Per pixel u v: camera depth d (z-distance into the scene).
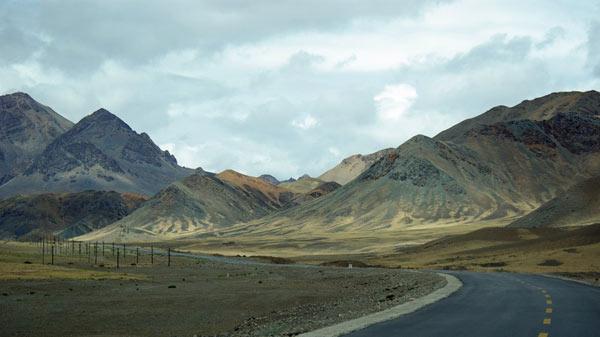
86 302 65.06
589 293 39.97
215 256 186.62
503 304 33.00
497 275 68.62
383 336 21.67
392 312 30.06
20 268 108.12
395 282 70.69
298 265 136.62
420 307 32.19
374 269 108.50
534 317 26.84
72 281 91.88
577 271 83.00
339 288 75.94
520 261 106.00
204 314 54.75
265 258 170.75
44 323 50.88
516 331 22.52
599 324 24.34
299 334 24.23
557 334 21.70
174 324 49.22
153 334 44.59
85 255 179.12
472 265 109.00
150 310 58.19
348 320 28.59
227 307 59.44
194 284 88.19
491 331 22.58
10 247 196.75
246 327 39.34
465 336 21.36
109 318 53.28
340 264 133.25
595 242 117.56
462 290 44.50
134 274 110.69
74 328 48.22
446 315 28.11
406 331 22.89
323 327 26.67
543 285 48.66
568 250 109.50
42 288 81.31
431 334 21.95
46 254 170.75
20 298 69.25
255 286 83.06
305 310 47.97
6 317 54.22
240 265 140.25
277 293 71.12
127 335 44.50
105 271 117.69
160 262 155.50
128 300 66.62
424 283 59.66
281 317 44.34
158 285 86.56
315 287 79.25
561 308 30.52
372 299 48.38
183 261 159.88
